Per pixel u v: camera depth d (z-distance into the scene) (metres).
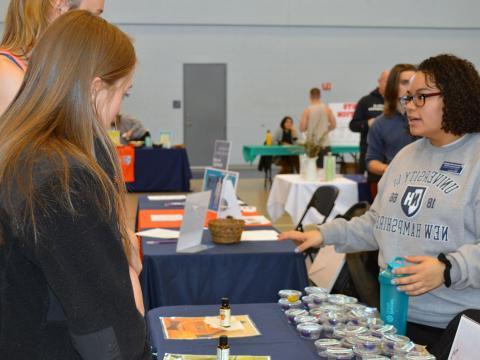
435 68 1.62
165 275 2.46
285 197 4.68
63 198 0.77
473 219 1.60
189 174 8.42
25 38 1.39
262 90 11.54
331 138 8.70
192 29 11.21
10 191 0.79
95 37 0.89
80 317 0.78
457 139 1.67
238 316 1.64
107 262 0.80
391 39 11.62
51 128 0.84
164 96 11.34
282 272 2.54
